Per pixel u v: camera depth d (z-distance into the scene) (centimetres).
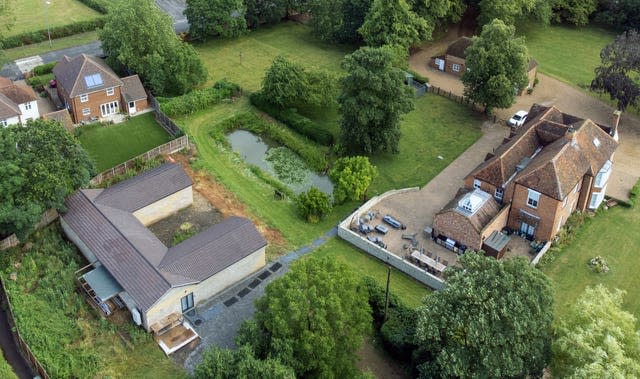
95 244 6312
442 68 11006
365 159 7700
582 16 12444
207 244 6288
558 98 10256
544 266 6831
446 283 5388
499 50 9075
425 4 10869
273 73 9262
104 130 8925
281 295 5194
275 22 12675
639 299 6456
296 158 8712
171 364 5544
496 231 7006
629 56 9144
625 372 4528
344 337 5172
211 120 9319
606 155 7494
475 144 9000
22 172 6269
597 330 4803
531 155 7588
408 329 5684
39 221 6738
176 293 5847
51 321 5691
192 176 8019
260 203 7656
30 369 5456
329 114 9606
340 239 7131
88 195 6850
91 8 12938
